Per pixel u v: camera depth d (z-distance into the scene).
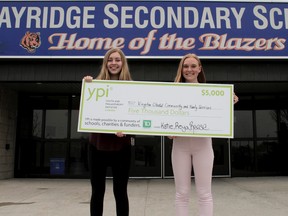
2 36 8.87
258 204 5.92
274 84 9.94
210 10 8.84
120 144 3.55
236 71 8.98
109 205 5.84
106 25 8.84
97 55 8.76
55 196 6.99
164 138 11.06
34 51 8.81
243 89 10.90
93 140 3.59
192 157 3.60
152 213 5.23
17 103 11.51
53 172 11.16
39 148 11.34
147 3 8.88
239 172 11.12
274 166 11.22
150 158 10.99
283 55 8.70
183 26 8.79
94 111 3.68
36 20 8.91
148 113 3.70
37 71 9.07
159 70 8.97
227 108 3.70
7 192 7.60
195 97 3.73
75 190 7.95
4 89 10.52
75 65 9.08
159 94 3.74
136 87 3.75
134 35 8.78
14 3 8.97
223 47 8.73
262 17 8.84
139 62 8.98
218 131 3.64
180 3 8.87
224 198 6.55
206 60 8.87
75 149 11.29
